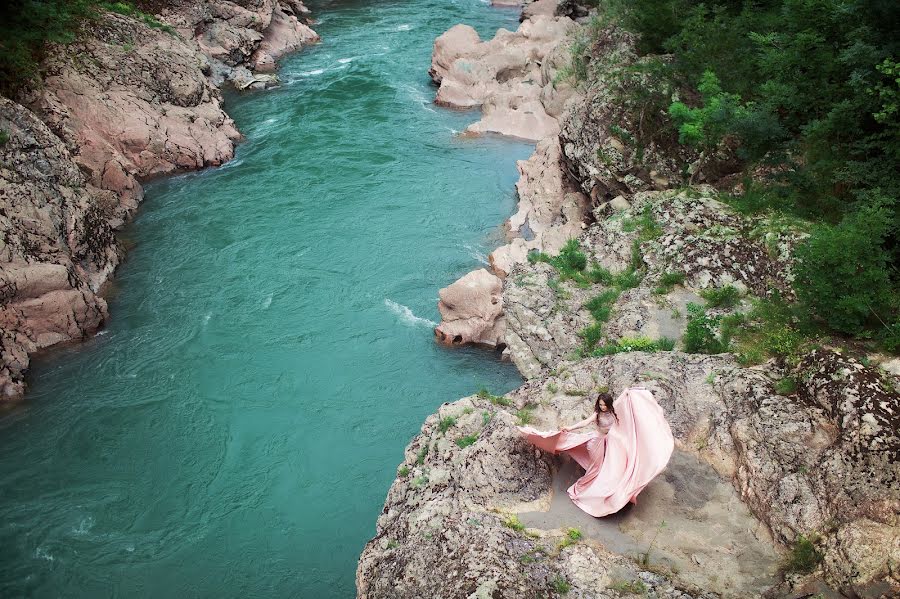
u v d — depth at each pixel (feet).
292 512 46.06
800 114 58.85
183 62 96.94
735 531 31.81
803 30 58.08
